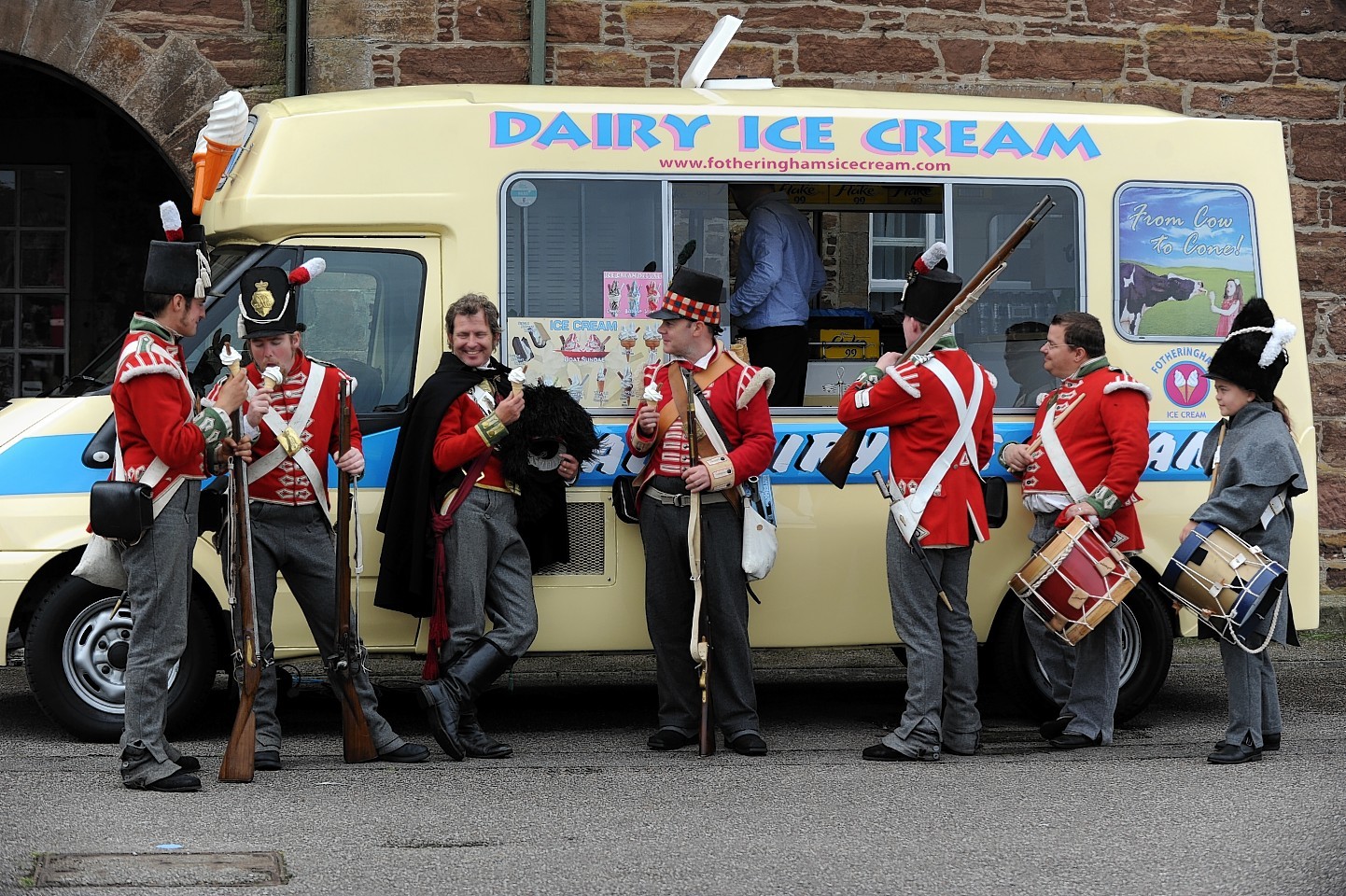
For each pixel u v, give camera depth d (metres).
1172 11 11.53
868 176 7.79
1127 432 7.21
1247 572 6.95
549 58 11.05
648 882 5.13
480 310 7.04
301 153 7.47
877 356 8.21
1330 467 11.66
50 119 13.35
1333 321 11.66
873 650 10.78
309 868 5.27
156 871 5.19
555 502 7.25
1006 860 5.41
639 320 7.64
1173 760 7.15
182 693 7.38
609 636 7.60
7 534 7.18
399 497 7.02
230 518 6.58
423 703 6.91
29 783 6.48
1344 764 7.02
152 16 10.92
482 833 5.76
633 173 7.64
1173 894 5.02
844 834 5.75
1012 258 7.94
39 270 13.43
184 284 6.13
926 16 11.34
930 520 7.00
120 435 6.13
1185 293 8.04
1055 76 11.46
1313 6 11.62
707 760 7.15
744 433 7.13
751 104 7.84
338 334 7.47
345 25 10.86
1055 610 7.19
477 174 7.54
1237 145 8.12
